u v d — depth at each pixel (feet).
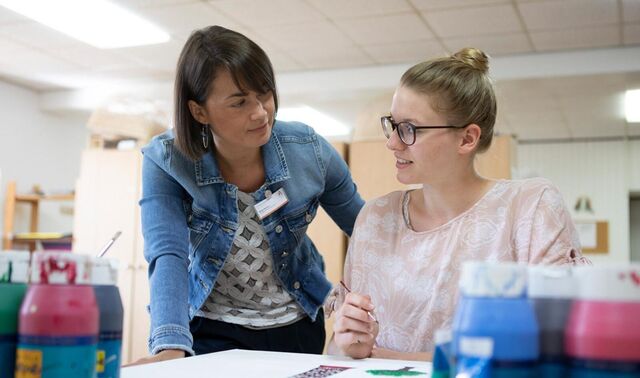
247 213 5.02
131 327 15.37
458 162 4.27
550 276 1.81
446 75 4.15
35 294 2.07
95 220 16.10
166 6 14.25
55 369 2.02
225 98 4.33
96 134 16.81
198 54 4.34
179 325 4.07
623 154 25.80
